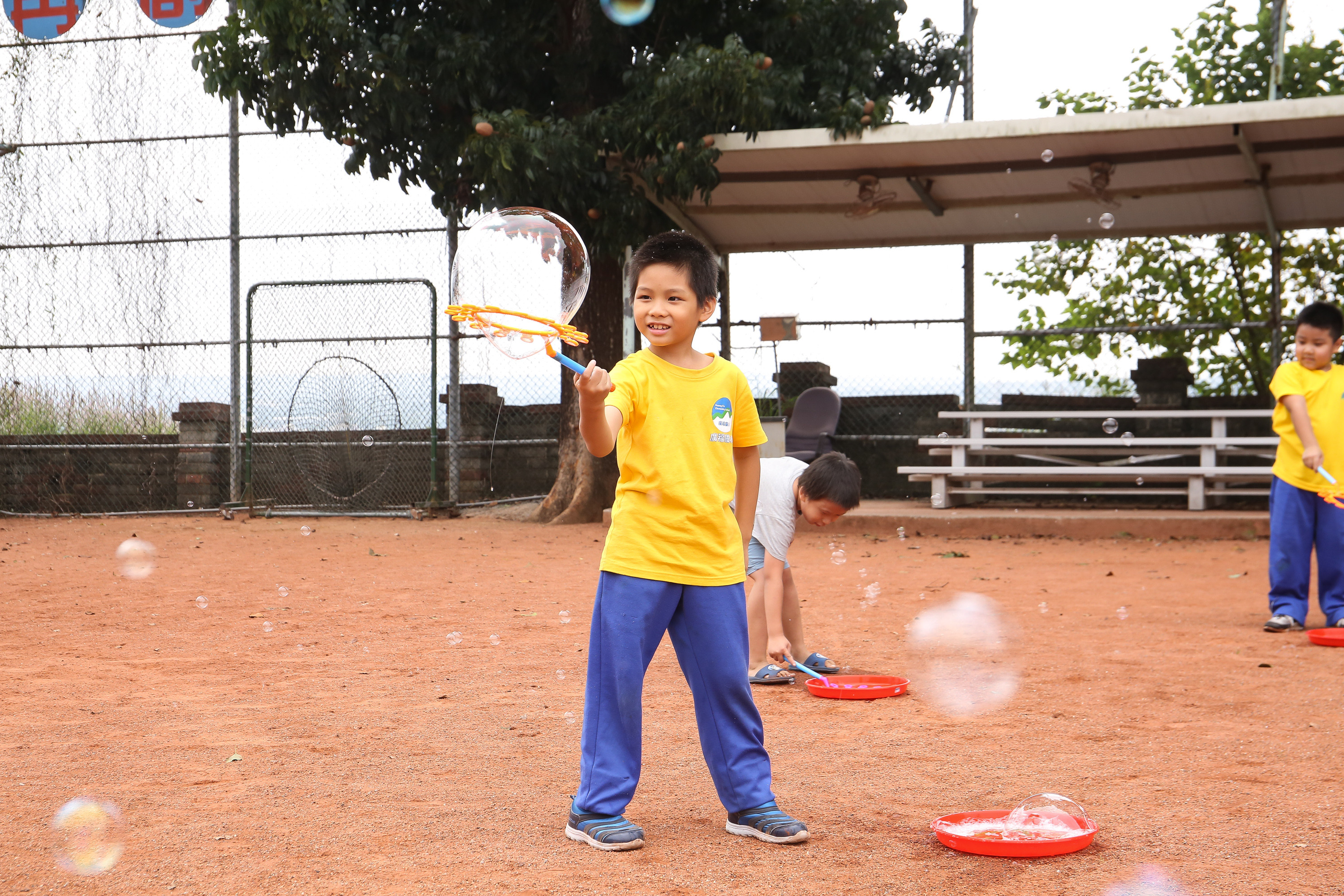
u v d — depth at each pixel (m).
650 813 2.36
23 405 11.72
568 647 4.32
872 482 11.81
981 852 2.06
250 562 7.33
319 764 2.70
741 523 2.43
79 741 2.90
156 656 4.13
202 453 11.49
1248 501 10.84
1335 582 4.80
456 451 11.10
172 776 2.58
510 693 3.53
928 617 5.14
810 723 3.15
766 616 3.79
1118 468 10.09
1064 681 3.68
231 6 11.22
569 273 2.09
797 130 8.94
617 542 2.24
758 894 1.88
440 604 5.48
